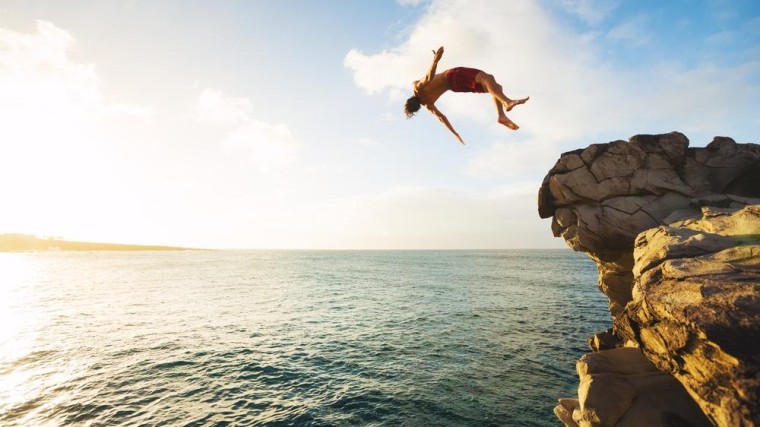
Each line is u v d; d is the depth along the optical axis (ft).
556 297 148.36
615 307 44.11
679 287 20.27
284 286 201.16
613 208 38.29
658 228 28.86
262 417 47.91
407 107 17.29
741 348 15.48
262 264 442.09
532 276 247.09
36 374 64.59
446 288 185.98
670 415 23.43
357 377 61.82
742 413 14.92
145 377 62.49
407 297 155.53
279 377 61.98
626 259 39.81
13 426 46.75
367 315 115.75
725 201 33.94
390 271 319.27
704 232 25.85
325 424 45.98
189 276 264.93
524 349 77.10
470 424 45.93
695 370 18.06
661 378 25.76
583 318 106.93
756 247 20.27
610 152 39.86
